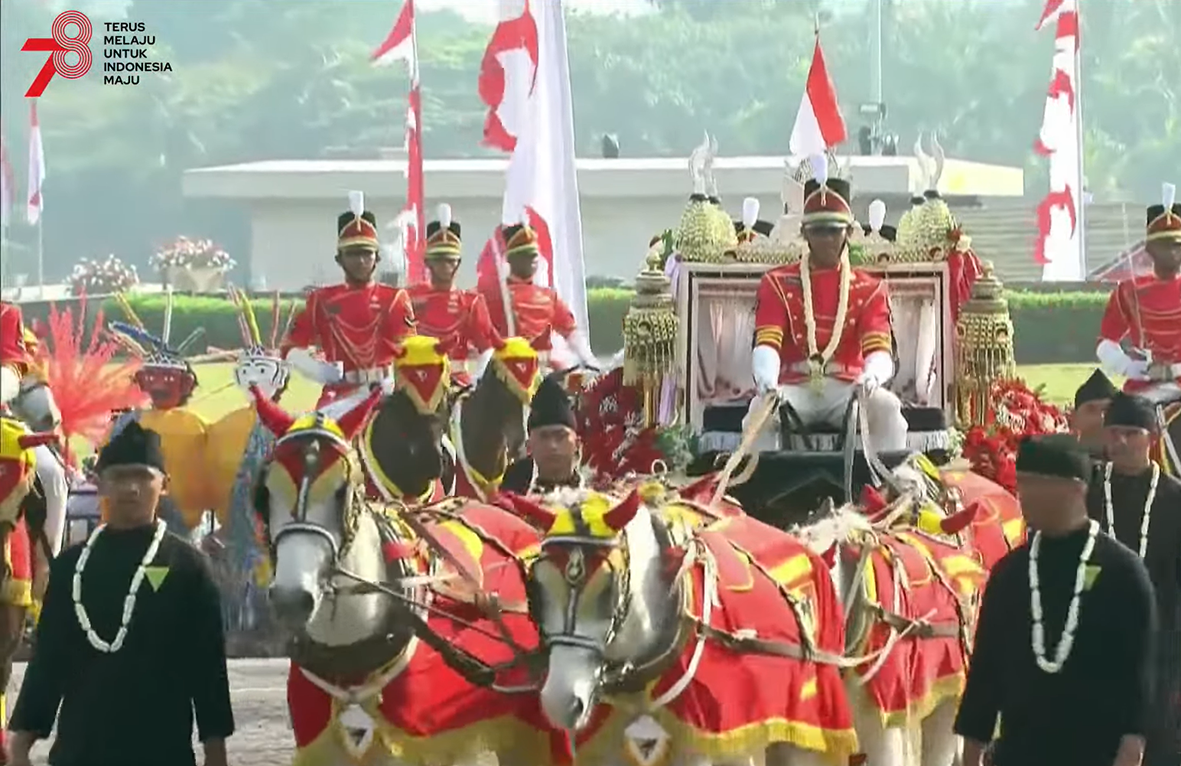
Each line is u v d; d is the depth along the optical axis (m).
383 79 164.75
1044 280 128.75
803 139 62.25
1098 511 40.31
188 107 158.50
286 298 132.50
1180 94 162.88
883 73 160.75
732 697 33.06
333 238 142.50
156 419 69.50
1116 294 58.72
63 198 152.38
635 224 134.75
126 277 138.25
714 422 49.84
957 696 42.81
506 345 49.00
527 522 37.28
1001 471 53.06
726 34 163.25
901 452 47.03
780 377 48.06
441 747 34.72
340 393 54.41
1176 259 58.03
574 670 30.62
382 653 33.81
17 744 34.03
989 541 47.59
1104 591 30.78
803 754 35.66
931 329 55.28
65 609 33.94
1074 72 103.62
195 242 143.12
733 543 35.12
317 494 32.16
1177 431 55.03
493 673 34.28
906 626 39.75
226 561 68.38
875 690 38.78
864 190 110.62
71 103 153.75
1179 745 40.75
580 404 54.59
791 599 34.88
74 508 66.38
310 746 34.66
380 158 153.12
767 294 48.19
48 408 52.47
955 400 54.94
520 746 36.56
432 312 60.97
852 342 48.00
